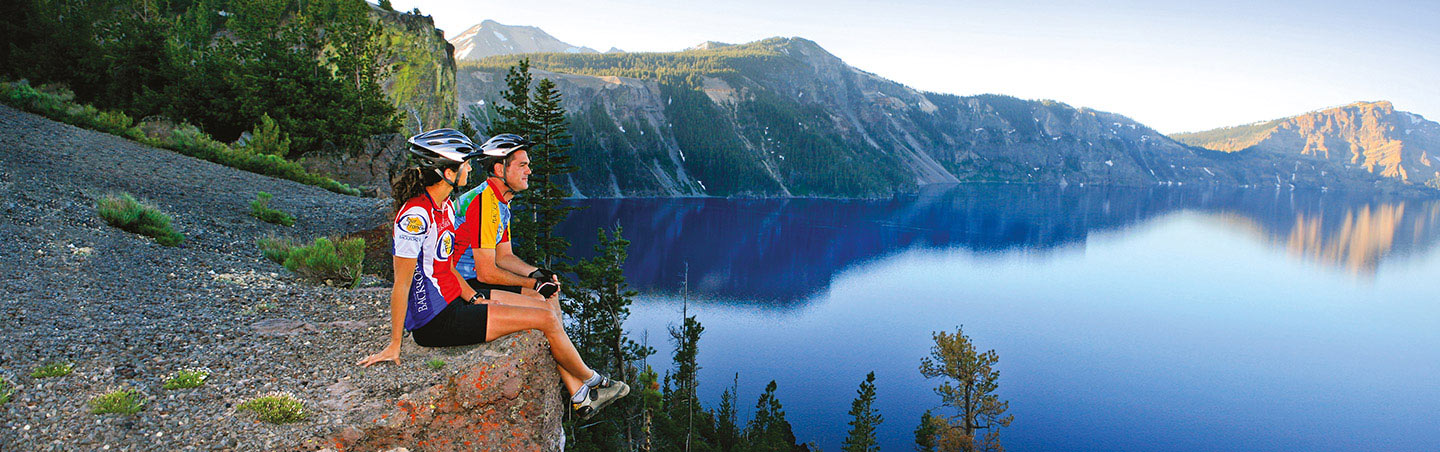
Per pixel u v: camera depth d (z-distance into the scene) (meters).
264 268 9.21
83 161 16.14
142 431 3.15
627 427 33.09
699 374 112.50
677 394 50.75
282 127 41.56
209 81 44.78
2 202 9.20
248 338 4.52
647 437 33.75
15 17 46.84
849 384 114.19
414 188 3.42
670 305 159.00
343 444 3.18
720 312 157.50
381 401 3.40
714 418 66.25
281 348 4.29
